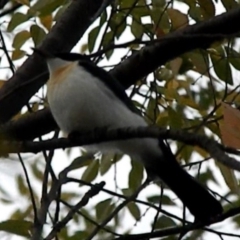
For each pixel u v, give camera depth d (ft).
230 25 30.17
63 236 33.32
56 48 33.22
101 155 33.83
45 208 26.63
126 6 34.09
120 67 31.76
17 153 27.27
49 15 34.99
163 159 29.37
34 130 31.35
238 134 23.63
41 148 26.94
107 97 29.78
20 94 32.22
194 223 27.73
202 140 22.95
